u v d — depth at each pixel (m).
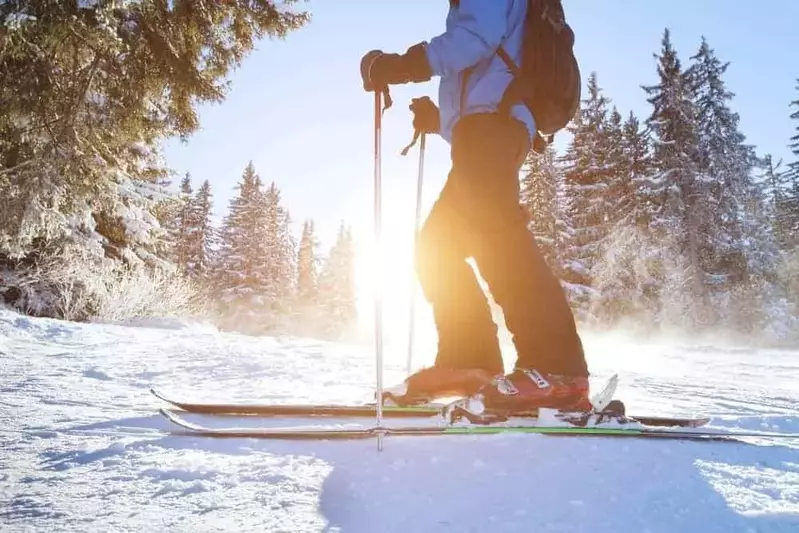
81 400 2.48
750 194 26.05
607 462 1.46
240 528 1.01
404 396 2.23
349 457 1.48
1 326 7.18
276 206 46.06
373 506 1.12
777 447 1.72
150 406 2.36
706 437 1.78
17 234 9.47
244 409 2.12
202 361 4.59
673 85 26.39
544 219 25.94
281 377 3.79
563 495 1.20
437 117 2.62
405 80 2.12
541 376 1.94
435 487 1.24
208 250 45.53
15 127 9.20
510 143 2.07
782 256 25.34
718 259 24.47
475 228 2.09
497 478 1.30
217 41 10.48
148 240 14.76
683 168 25.17
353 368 4.50
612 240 25.12
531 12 2.19
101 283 12.23
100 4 8.31
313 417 2.11
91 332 7.72
